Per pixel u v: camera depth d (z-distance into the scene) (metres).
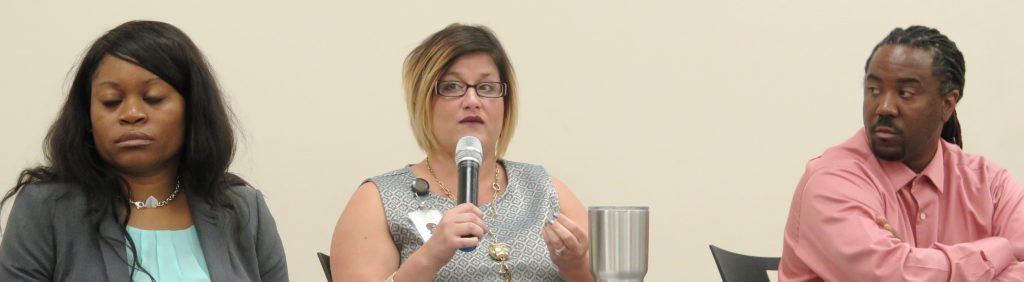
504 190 5.84
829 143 9.39
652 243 9.20
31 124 8.23
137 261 4.68
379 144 8.83
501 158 6.04
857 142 5.87
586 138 9.12
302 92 8.69
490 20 8.98
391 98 8.86
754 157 9.31
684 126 9.25
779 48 9.34
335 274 5.48
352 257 5.43
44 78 8.26
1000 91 9.52
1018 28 9.54
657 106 9.23
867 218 5.55
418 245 5.49
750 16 9.31
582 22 9.13
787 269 5.97
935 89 5.54
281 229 8.61
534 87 9.05
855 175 5.68
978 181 5.86
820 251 5.68
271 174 8.59
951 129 6.22
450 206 5.65
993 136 9.51
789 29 9.35
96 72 4.61
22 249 4.60
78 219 4.66
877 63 5.61
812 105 9.38
